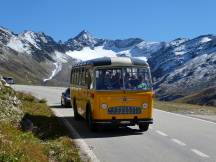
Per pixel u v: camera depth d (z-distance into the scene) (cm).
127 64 2003
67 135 1811
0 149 1041
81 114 2356
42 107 3084
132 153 1451
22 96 3753
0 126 1426
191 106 3981
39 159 1118
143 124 2045
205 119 2694
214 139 1784
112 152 1473
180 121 2559
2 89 2162
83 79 2278
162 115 2992
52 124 2086
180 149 1527
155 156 1390
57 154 1316
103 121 1956
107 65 1988
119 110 1972
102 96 1962
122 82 1988
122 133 1994
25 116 2108
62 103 3875
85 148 1554
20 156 1035
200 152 1459
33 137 1534
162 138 1822
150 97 2005
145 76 2022
